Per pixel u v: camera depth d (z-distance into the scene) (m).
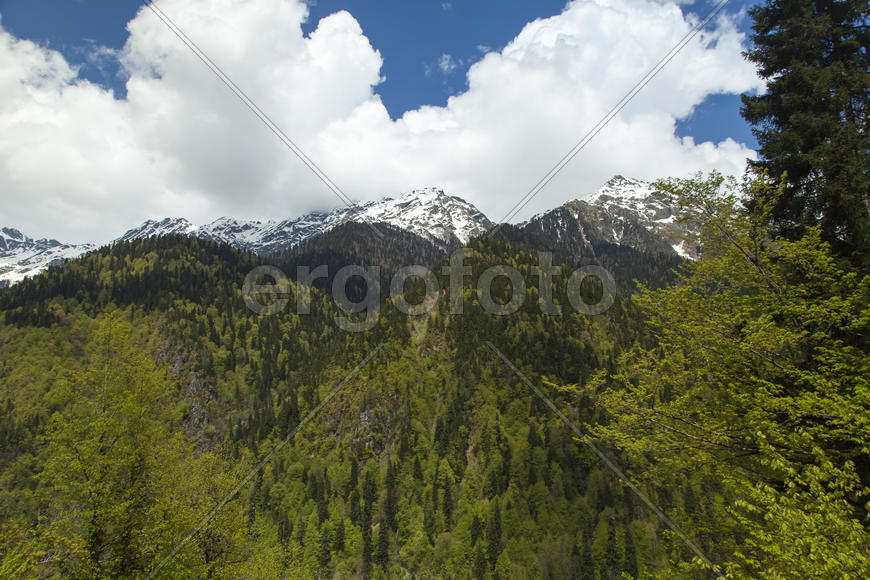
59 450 20.08
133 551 20.58
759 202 17.20
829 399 13.62
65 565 18.94
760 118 21.39
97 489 19.47
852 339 16.42
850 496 14.33
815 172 19.19
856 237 17.92
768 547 11.39
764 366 16.95
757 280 17.73
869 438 13.19
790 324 17.19
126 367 21.53
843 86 18.56
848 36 19.89
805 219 19.38
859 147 17.62
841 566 9.48
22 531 18.14
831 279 15.91
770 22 21.75
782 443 14.77
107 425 20.17
